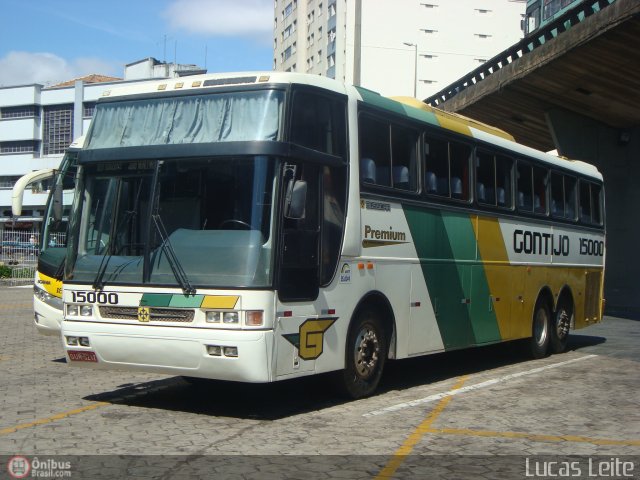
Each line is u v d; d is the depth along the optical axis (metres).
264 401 8.54
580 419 7.84
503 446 6.64
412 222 9.47
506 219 11.98
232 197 7.26
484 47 74.00
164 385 9.46
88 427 7.07
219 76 7.74
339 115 8.23
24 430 6.92
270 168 7.24
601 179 16.34
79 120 69.75
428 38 72.31
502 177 11.99
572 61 23.83
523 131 34.16
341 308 8.09
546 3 37.41
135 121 7.95
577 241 14.90
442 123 10.28
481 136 11.32
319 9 78.94
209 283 7.12
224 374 7.08
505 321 11.88
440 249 10.09
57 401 8.35
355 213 8.31
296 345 7.40
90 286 7.68
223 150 7.33
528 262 12.70
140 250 7.57
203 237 7.28
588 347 15.26
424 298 9.70
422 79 72.31
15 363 11.16
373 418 7.71
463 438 6.92
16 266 32.81
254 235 7.11
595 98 27.05
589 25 21.53
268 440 6.68
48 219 11.34
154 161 7.63
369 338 8.74
